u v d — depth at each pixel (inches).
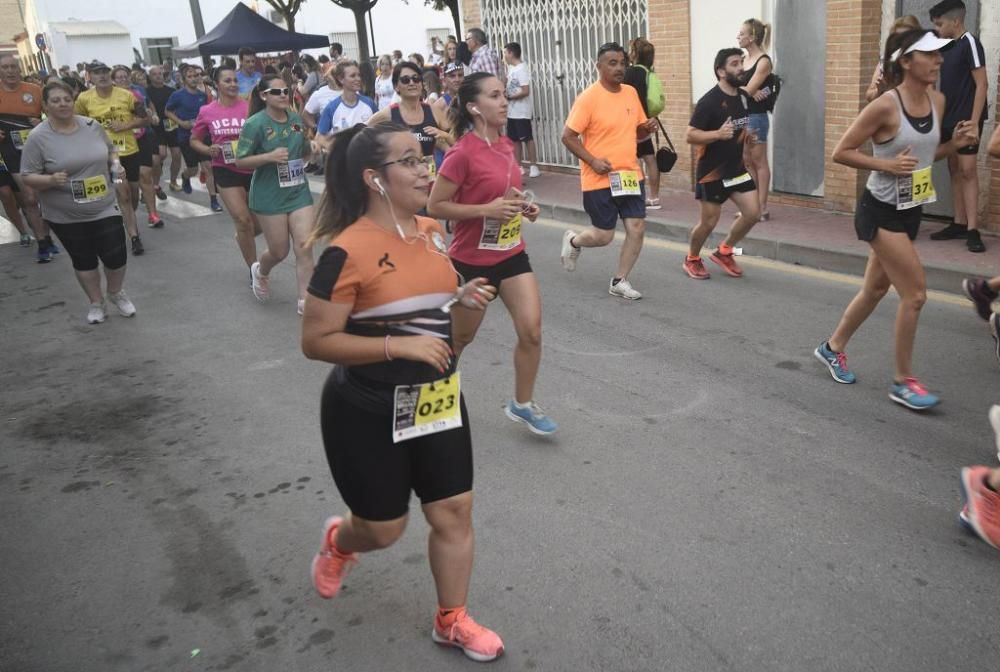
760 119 345.4
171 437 206.7
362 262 106.9
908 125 175.2
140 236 444.5
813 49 361.4
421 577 143.9
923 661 118.7
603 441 188.5
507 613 133.4
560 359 238.2
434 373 112.0
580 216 408.5
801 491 163.5
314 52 1460.4
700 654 122.4
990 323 197.5
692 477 171.0
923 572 137.7
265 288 306.7
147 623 137.4
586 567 143.8
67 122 275.0
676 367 227.0
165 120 550.9
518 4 526.6
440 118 260.2
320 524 163.5
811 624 127.1
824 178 368.8
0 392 244.4
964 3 294.4
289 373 242.2
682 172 434.6
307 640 130.8
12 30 1951.3
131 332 288.8
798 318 256.8
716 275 306.3
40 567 155.5
